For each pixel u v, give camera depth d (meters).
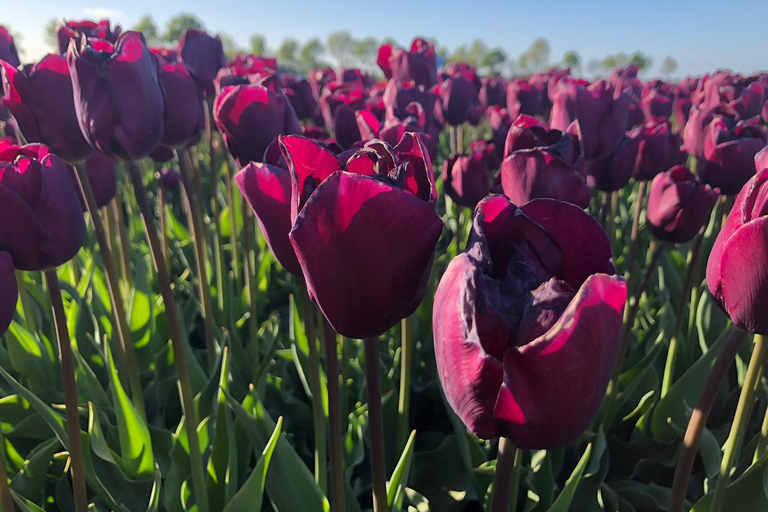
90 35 2.86
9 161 1.20
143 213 1.45
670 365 2.21
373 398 0.94
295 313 2.23
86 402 2.12
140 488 1.81
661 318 2.59
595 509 1.99
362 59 60.88
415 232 0.71
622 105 2.08
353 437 1.98
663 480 2.24
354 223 0.69
